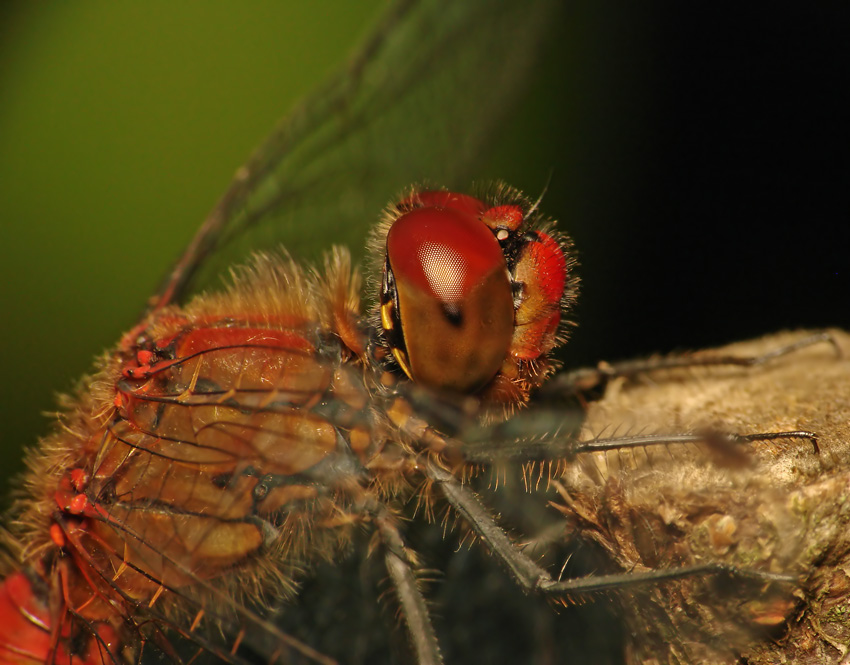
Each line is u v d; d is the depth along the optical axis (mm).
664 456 109
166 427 109
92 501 109
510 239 110
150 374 110
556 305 110
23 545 110
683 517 108
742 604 108
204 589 109
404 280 109
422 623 109
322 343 110
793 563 108
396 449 110
